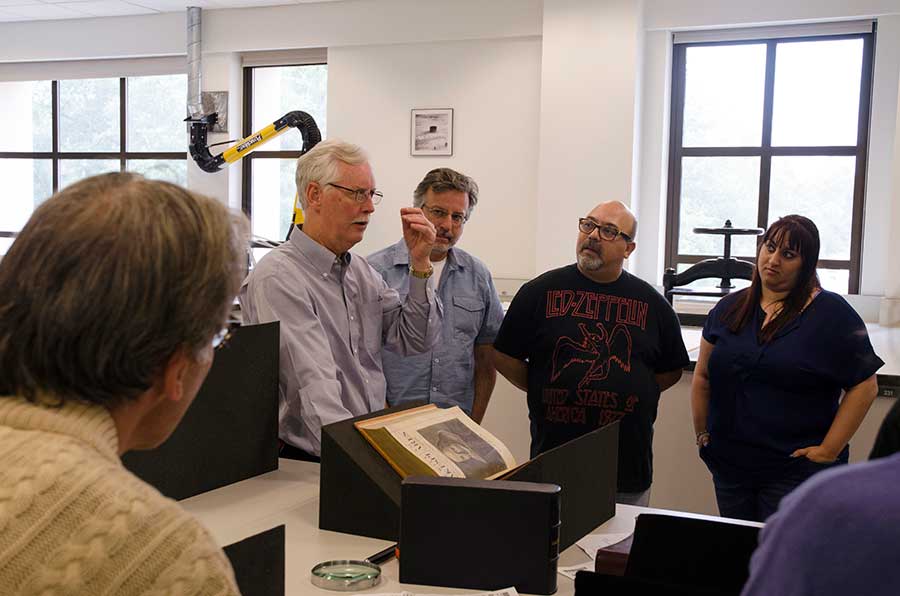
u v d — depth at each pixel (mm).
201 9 6938
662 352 2518
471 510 1355
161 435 826
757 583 619
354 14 6570
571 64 5840
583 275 2490
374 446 1557
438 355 2648
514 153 6281
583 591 1190
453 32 6312
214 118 6348
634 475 2420
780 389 2398
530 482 1434
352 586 1325
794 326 2381
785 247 2369
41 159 8078
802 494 607
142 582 677
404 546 1378
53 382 713
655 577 1272
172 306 717
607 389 2391
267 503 1689
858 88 5703
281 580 1230
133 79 7641
